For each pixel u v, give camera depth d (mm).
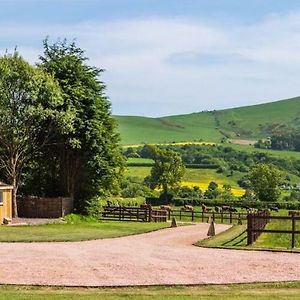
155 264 21391
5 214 44312
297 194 97250
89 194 52625
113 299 15875
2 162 48938
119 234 35188
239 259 22812
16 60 47000
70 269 20047
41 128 49875
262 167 92438
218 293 16891
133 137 187875
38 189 54312
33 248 25625
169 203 88938
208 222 56531
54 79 49375
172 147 161875
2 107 46938
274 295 16703
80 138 50188
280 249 26031
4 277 18453
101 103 51656
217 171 133375
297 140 181125
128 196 87812
